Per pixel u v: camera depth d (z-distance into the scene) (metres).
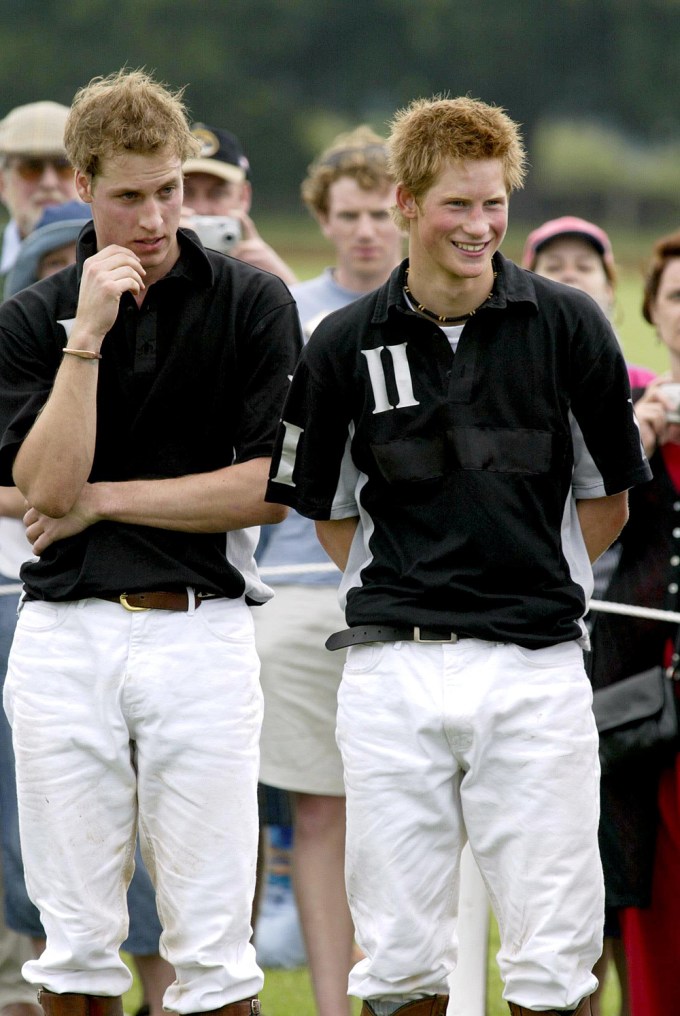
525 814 12.79
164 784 13.40
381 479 13.14
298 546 17.89
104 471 13.80
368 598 13.16
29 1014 17.73
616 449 13.16
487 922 16.00
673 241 16.97
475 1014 15.77
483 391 12.88
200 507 13.43
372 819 12.99
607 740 15.91
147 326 13.56
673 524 16.27
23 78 173.38
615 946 17.12
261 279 13.91
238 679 13.59
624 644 16.38
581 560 13.40
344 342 13.20
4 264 21.88
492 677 12.80
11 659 13.77
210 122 182.25
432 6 189.38
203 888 13.38
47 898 13.49
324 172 19.78
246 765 13.57
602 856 15.92
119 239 13.39
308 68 194.88
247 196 21.50
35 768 13.46
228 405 13.83
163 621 13.41
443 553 12.86
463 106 12.79
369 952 13.12
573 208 162.50
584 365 12.95
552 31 191.00
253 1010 13.47
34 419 13.75
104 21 178.12
